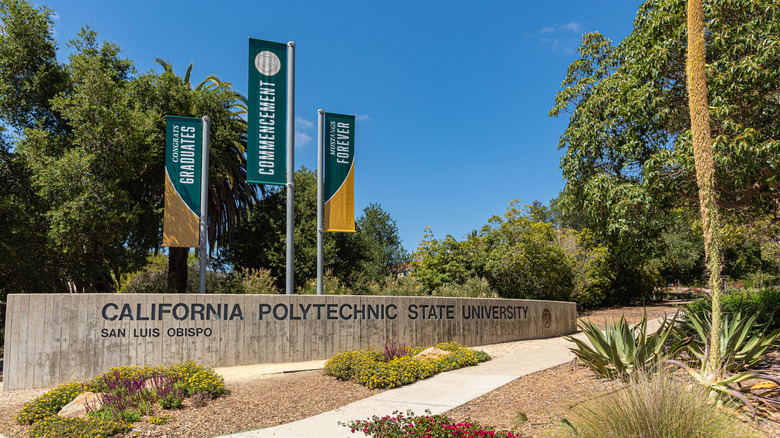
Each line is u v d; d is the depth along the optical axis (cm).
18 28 1833
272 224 2708
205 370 897
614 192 1086
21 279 1672
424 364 988
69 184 1639
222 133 2309
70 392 762
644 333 723
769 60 948
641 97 1070
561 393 710
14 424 685
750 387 609
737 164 932
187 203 1415
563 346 1334
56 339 1011
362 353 1066
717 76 965
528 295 2342
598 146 1230
